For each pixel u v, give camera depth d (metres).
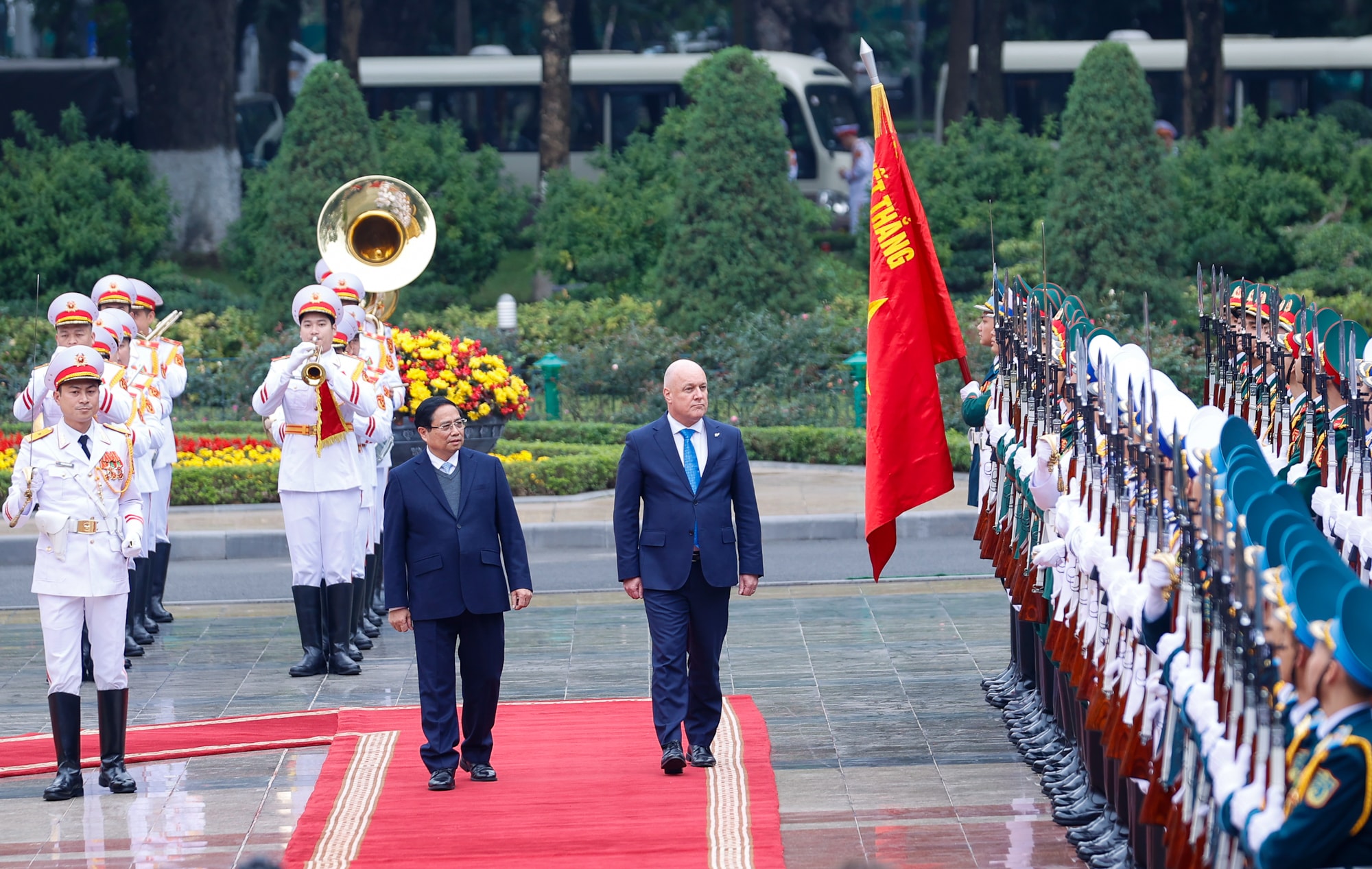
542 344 51.88
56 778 17.19
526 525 32.56
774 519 32.94
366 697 21.27
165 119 73.25
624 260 61.88
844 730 19.06
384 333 26.23
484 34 113.44
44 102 79.38
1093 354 14.55
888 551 17.41
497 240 65.50
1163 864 12.62
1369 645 8.53
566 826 15.36
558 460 36.84
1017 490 17.30
